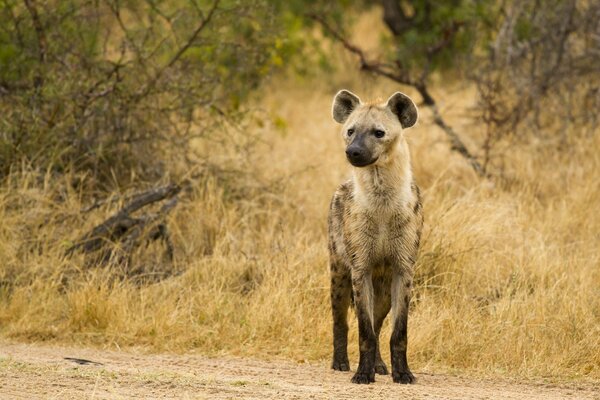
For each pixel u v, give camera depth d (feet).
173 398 43.11
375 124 50.90
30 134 74.74
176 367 53.78
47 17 78.79
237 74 85.15
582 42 94.17
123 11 91.50
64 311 63.57
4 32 78.59
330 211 55.16
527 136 89.45
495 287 64.49
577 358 55.62
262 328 60.34
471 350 56.70
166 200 74.54
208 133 81.30
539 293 60.70
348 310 59.77
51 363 52.65
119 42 84.23
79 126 76.02
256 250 70.79
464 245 66.08
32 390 43.88
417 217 52.06
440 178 80.89
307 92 121.80
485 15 99.09
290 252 67.92
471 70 96.68
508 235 69.62
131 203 70.59
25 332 61.77
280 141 96.78
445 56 113.39
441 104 102.58
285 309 60.95
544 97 91.61
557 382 52.13
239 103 86.84
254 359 57.72
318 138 97.14
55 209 71.67
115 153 78.23
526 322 58.03
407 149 52.06
